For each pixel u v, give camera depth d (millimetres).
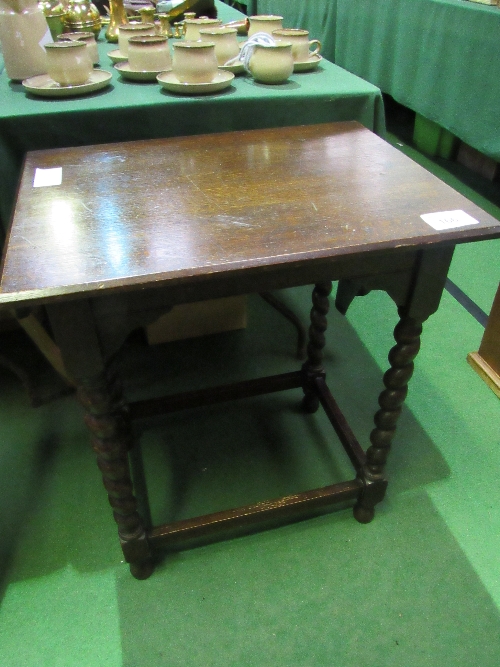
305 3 2934
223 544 1016
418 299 776
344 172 860
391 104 3188
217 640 882
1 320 1409
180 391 1350
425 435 1223
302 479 1139
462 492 1105
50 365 1405
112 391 976
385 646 871
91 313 644
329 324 1562
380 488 999
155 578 964
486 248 1903
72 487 1114
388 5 2230
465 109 1889
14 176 1069
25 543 1016
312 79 1281
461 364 1418
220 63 1302
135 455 1194
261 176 847
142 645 876
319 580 960
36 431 1237
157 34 1412
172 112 1104
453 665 849
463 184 2312
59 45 1103
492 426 1248
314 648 870
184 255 639
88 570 976
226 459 1182
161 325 1456
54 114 1030
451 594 939
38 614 914
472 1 1851
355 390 1343
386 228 698
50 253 642
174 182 827
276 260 631
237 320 1520
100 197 777
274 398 1337
